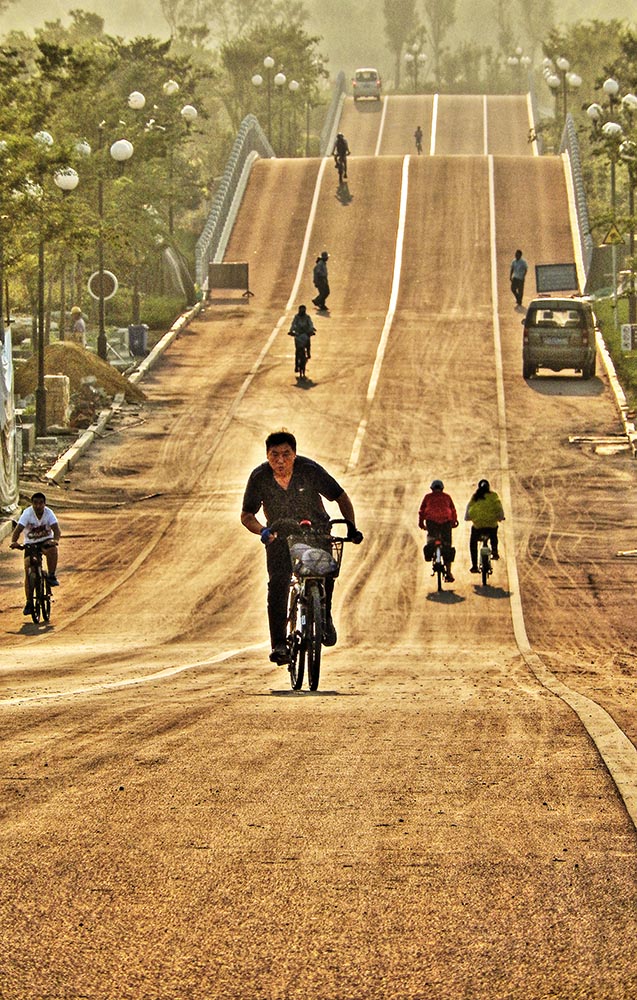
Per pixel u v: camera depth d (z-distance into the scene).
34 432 125.62
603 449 125.00
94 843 15.34
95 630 67.44
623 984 10.96
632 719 26.66
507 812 16.92
